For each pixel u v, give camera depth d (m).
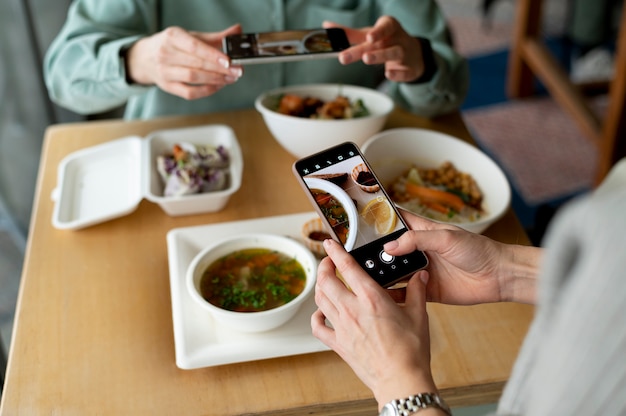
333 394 0.87
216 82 1.17
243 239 1.00
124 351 0.93
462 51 3.23
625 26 2.12
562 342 0.43
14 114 1.97
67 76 1.36
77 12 1.39
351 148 0.87
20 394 0.87
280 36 1.16
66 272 1.06
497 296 0.83
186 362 0.87
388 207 0.83
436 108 1.40
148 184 1.16
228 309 0.93
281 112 1.29
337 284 0.73
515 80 2.90
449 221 1.11
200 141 1.31
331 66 1.53
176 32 1.17
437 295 0.85
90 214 1.17
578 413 0.43
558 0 3.56
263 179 1.26
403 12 1.48
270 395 0.87
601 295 0.41
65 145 1.37
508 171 2.52
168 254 1.09
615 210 0.41
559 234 0.44
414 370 0.65
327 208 0.82
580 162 2.57
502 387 0.89
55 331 0.96
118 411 0.85
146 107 1.54
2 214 2.13
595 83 2.71
